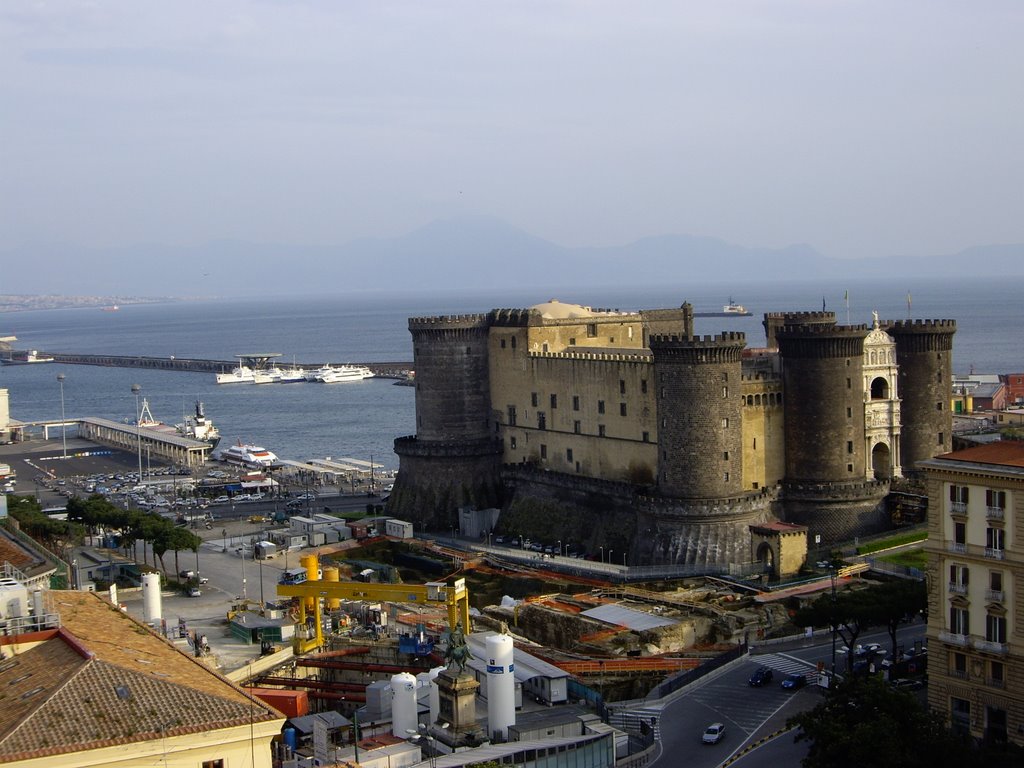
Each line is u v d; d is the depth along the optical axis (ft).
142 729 248.52
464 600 506.48
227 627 566.36
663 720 423.23
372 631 542.16
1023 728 363.97
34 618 306.14
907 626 527.40
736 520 646.74
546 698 418.51
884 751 332.19
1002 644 368.07
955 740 343.46
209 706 258.78
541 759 354.74
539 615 571.69
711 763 379.76
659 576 636.07
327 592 515.09
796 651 499.92
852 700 364.58
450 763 338.34
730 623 541.75
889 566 597.11
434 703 395.75
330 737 384.27
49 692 258.37
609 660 491.72
